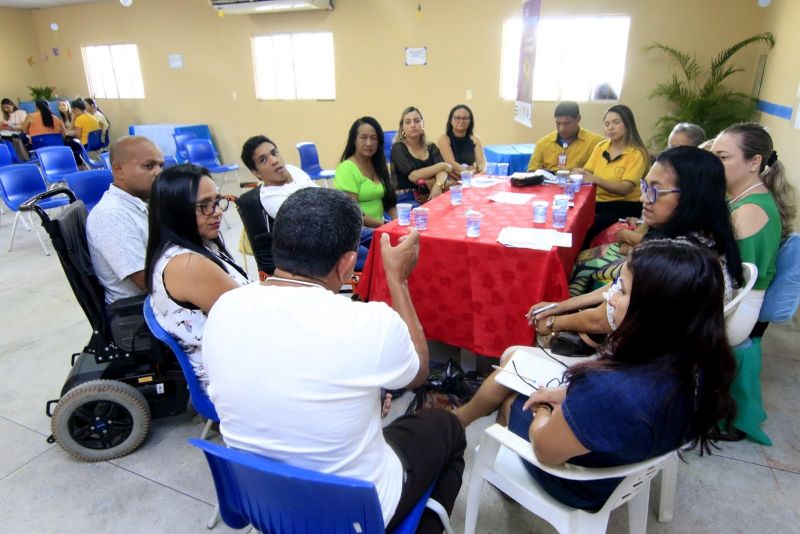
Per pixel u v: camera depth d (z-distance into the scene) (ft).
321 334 2.60
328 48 23.03
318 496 2.53
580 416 2.85
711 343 2.73
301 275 2.89
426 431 3.70
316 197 2.94
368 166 9.73
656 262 2.73
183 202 4.60
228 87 25.62
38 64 32.01
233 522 3.30
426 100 21.18
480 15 19.17
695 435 3.01
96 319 5.75
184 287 4.58
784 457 5.70
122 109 29.71
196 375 4.94
